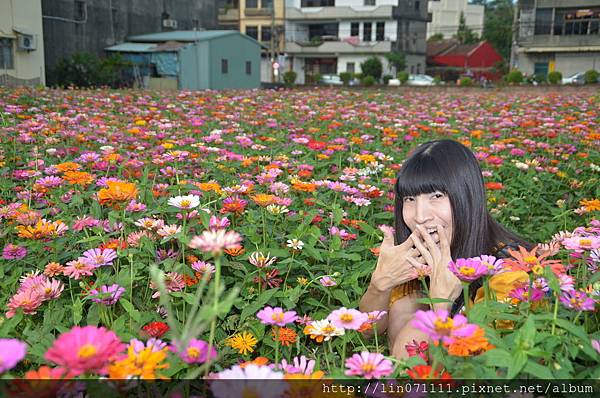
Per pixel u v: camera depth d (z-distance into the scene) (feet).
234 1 146.51
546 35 114.93
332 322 4.25
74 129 18.11
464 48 161.68
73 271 5.90
